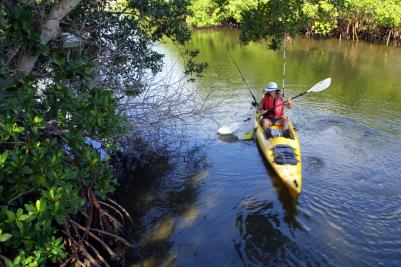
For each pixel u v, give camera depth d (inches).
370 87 577.3
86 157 162.4
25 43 146.1
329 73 668.1
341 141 377.7
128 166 339.9
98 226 246.1
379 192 283.3
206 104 494.0
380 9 902.4
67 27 261.9
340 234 239.0
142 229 251.1
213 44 1006.4
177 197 289.4
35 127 139.6
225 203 278.7
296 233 241.8
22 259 125.7
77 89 243.3
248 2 1099.3
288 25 201.2
